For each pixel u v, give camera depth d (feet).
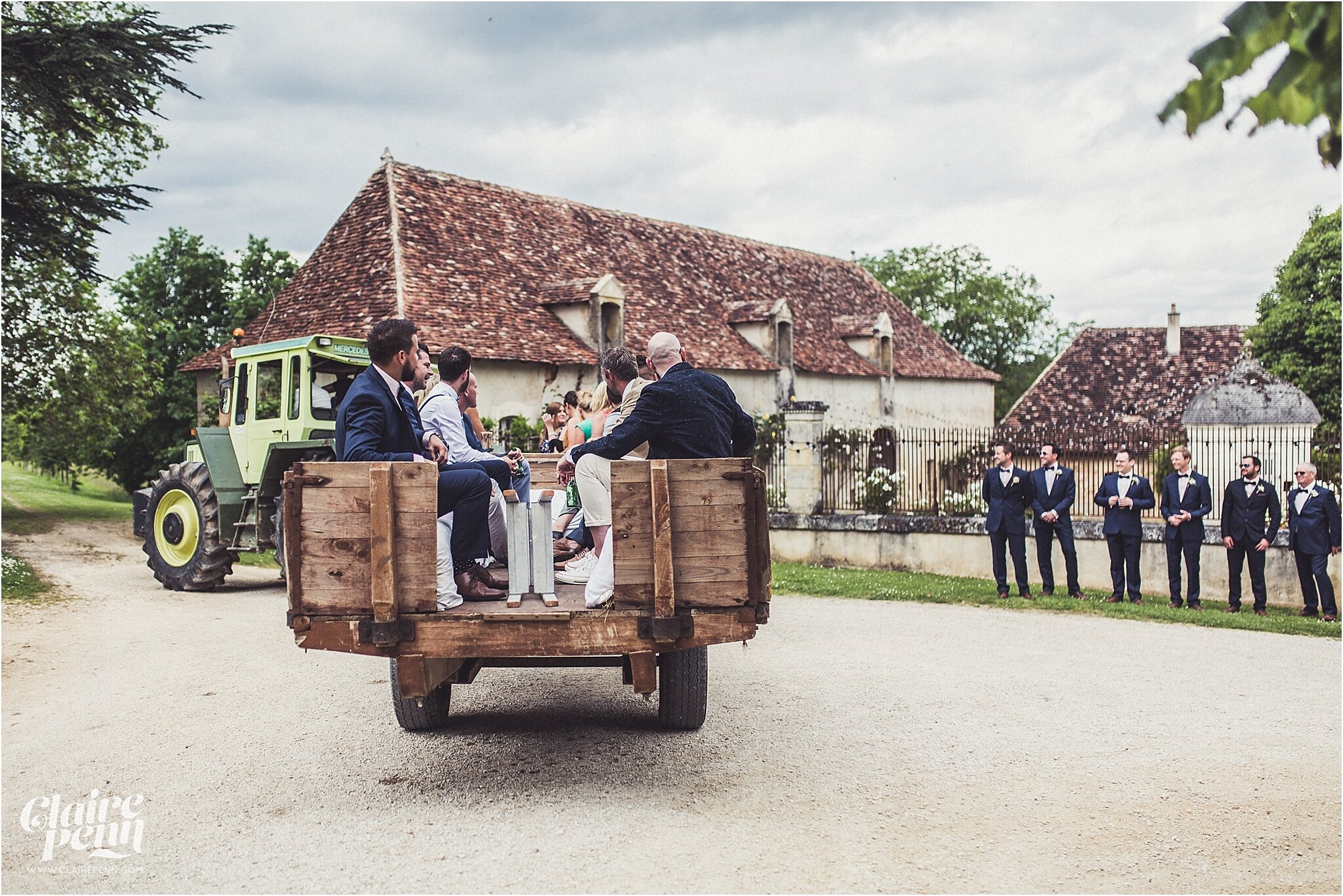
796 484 53.67
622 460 15.96
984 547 48.14
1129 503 38.70
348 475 15.07
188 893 12.53
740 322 89.15
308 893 12.46
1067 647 29.89
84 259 57.00
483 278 70.44
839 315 109.70
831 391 97.19
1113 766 17.90
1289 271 96.78
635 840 14.14
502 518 18.71
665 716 19.81
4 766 18.15
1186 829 14.83
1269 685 24.77
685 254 96.27
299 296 69.36
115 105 51.21
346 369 41.37
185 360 108.47
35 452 115.96
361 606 15.12
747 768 17.57
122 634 31.17
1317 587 40.75
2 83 48.24
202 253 112.57
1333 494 38.58
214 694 23.36
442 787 16.56
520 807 15.56
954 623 34.32
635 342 75.25
